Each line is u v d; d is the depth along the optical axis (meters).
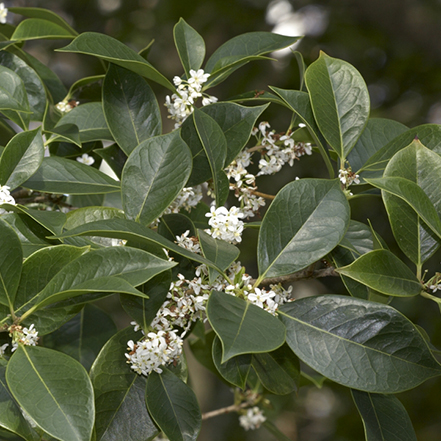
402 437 1.00
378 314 0.97
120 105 1.06
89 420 0.92
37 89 1.10
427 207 0.97
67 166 1.03
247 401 1.30
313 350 0.97
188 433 0.99
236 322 0.93
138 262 0.95
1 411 0.95
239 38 1.10
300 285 2.33
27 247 0.99
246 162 1.05
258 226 1.00
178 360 1.02
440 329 2.00
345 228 0.98
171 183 1.01
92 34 1.02
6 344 0.97
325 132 1.03
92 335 1.15
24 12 1.18
